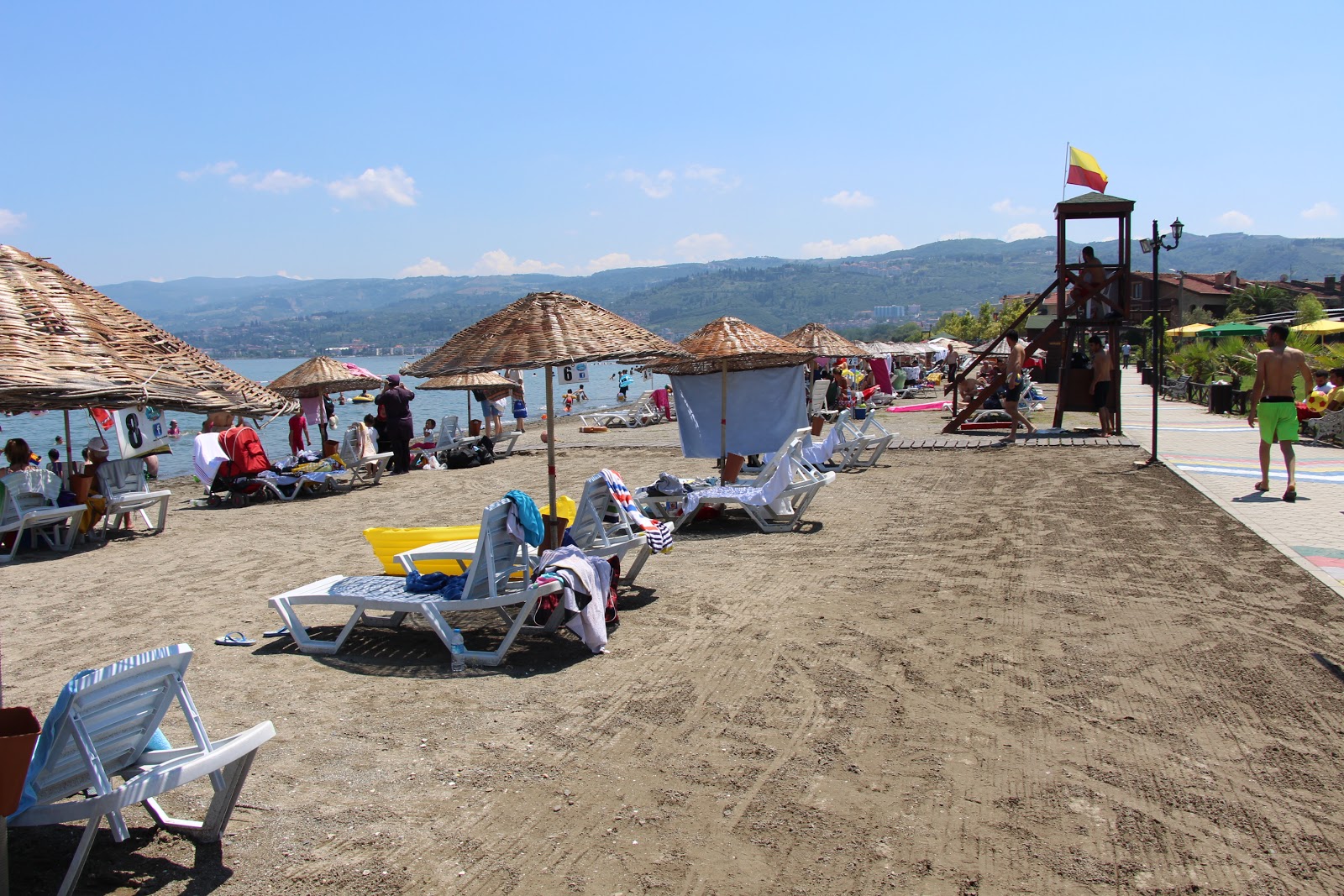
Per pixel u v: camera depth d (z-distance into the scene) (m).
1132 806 3.73
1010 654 5.53
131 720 3.52
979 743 4.35
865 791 3.93
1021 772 4.05
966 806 3.77
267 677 5.64
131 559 9.79
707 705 4.92
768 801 3.87
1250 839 3.46
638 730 4.64
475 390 22.06
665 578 7.79
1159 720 4.52
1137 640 5.69
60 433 35.06
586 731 4.64
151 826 3.81
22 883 3.40
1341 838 3.45
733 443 13.98
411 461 18.78
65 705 3.24
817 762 4.21
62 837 3.77
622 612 6.79
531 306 7.33
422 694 5.28
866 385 35.91
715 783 4.05
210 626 6.91
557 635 6.39
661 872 3.37
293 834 3.71
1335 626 5.77
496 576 5.98
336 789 4.09
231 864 3.50
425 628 6.68
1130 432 18.75
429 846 3.60
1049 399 31.69
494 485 15.20
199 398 3.74
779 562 8.23
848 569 7.82
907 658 5.54
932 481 12.84
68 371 3.31
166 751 3.65
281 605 6.22
